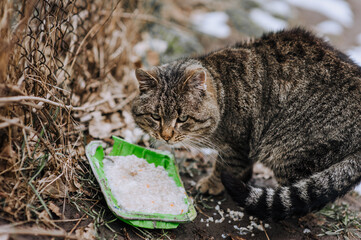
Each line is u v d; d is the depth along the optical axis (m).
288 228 1.16
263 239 1.13
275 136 1.18
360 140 1.12
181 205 1.10
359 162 1.11
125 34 1.45
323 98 1.15
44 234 1.00
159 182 1.13
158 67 1.18
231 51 1.21
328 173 1.10
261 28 1.95
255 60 1.19
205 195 1.22
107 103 1.33
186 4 2.03
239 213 1.17
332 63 1.16
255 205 1.10
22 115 1.08
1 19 1.00
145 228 1.09
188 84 1.13
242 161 1.22
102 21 1.37
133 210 1.07
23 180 1.04
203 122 1.15
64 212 1.06
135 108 1.17
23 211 1.02
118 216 1.05
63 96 1.18
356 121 1.12
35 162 1.07
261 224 1.16
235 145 1.20
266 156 1.19
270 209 1.10
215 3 2.10
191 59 1.22
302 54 1.18
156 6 1.79
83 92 1.30
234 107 1.18
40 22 1.11
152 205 1.09
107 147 1.23
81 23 1.30
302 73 1.17
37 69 1.09
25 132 1.04
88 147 1.12
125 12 1.53
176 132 1.15
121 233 1.07
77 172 1.13
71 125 1.20
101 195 1.11
